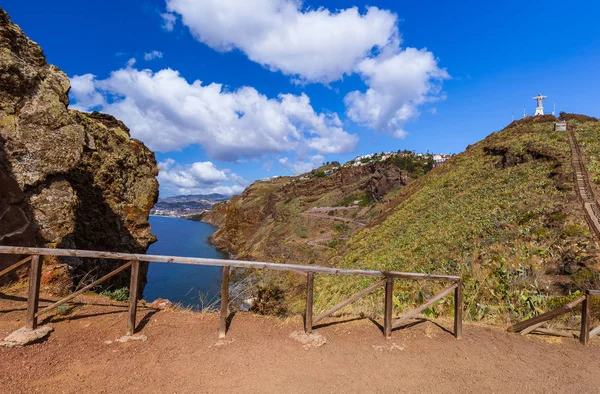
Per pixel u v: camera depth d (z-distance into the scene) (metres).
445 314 6.76
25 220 6.46
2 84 6.59
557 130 47.38
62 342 4.07
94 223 9.34
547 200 24.06
